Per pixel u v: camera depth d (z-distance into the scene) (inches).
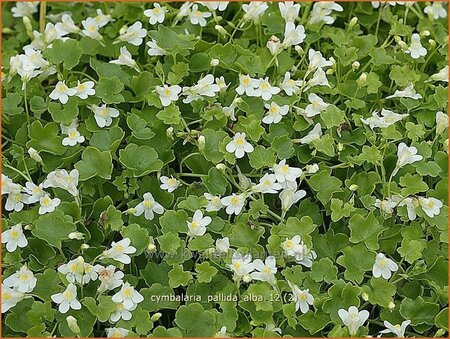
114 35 25.5
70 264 18.6
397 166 20.6
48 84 24.7
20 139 22.2
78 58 22.9
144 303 18.9
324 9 25.0
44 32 25.0
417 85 23.9
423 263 19.5
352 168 21.9
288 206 20.2
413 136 21.4
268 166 20.6
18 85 23.2
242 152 20.6
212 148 21.1
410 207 20.2
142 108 22.6
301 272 19.2
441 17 26.6
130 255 19.5
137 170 20.6
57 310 18.8
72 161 21.7
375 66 24.2
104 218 20.0
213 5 24.7
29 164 21.5
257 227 20.1
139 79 22.8
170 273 19.0
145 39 25.2
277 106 21.8
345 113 22.9
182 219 19.9
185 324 18.3
